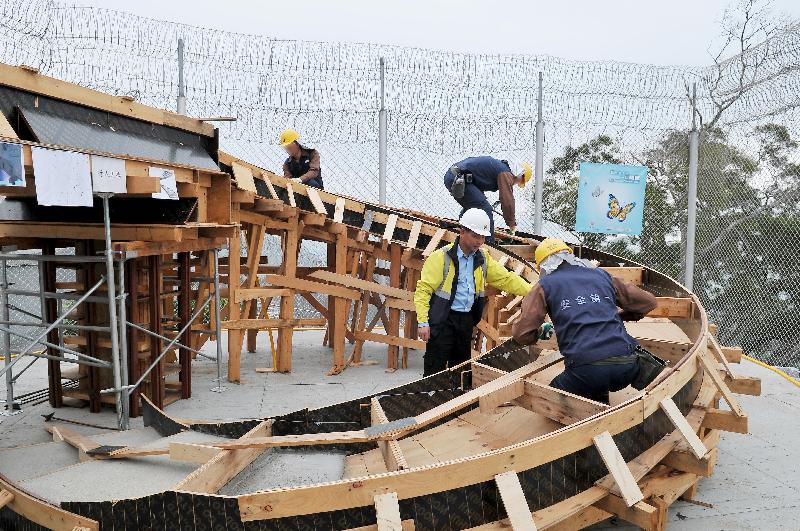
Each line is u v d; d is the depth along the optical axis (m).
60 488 3.50
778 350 10.10
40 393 6.43
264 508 2.73
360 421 4.17
